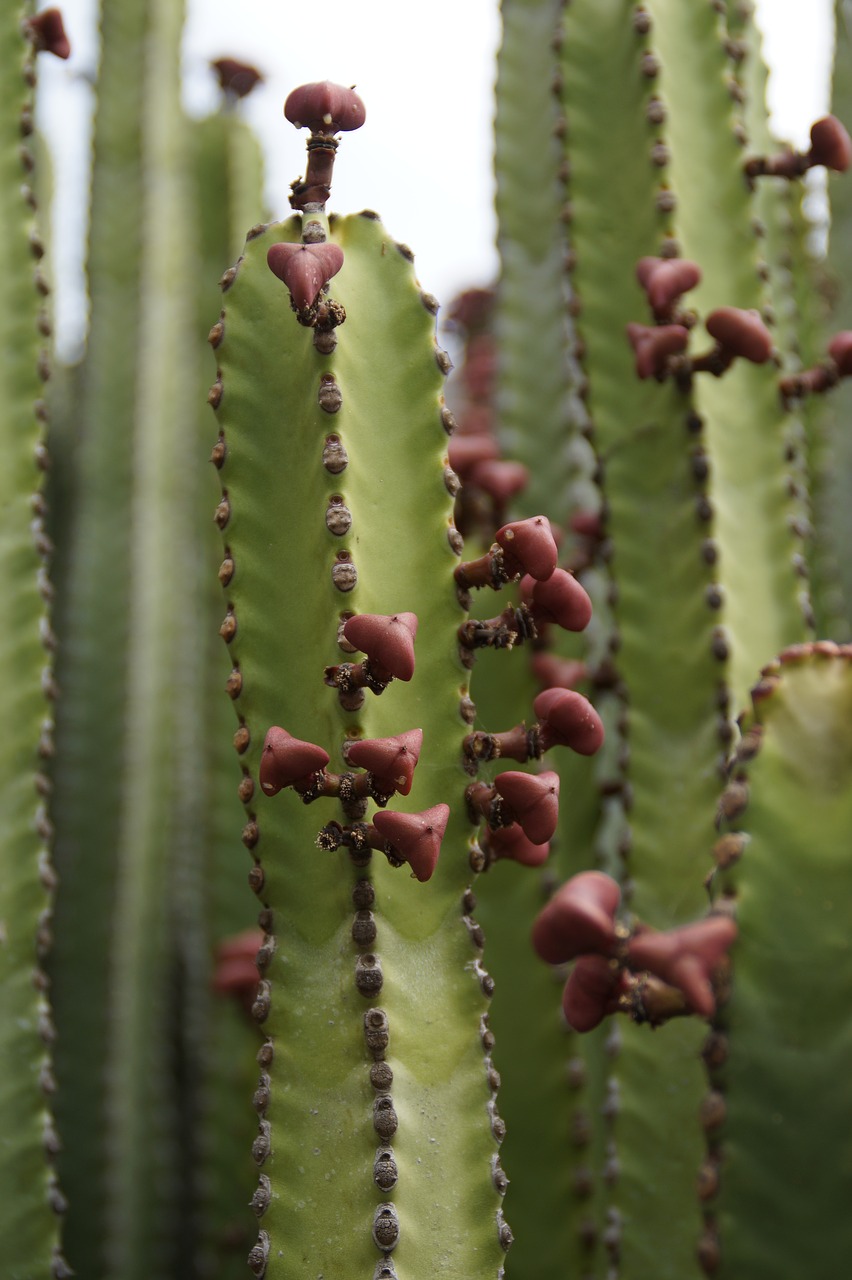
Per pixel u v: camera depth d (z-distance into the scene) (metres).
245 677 0.61
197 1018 0.84
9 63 0.71
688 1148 0.68
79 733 0.85
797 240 0.92
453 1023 0.60
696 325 0.70
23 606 0.69
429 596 0.61
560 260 0.87
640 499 0.71
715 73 0.74
